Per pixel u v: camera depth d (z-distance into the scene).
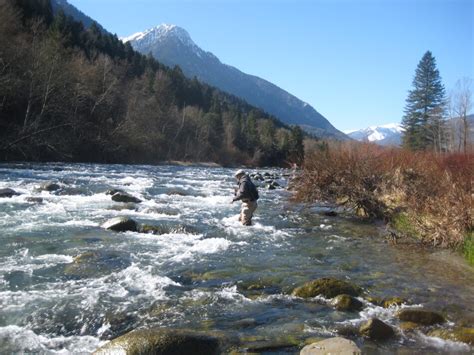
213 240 9.84
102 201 14.44
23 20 48.38
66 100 39.22
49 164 31.91
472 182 10.01
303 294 6.20
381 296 6.28
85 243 8.66
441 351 4.56
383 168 15.17
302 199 15.59
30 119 35.31
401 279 7.23
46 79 35.41
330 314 5.52
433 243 10.03
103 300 5.70
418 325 5.25
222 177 32.78
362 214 14.58
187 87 111.06
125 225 10.20
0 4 35.47
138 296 5.94
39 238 8.81
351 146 15.86
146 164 53.53
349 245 9.98
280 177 36.31
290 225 12.61
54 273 6.67
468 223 9.36
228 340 4.61
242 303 5.86
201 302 5.83
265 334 4.84
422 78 71.50
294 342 4.64
